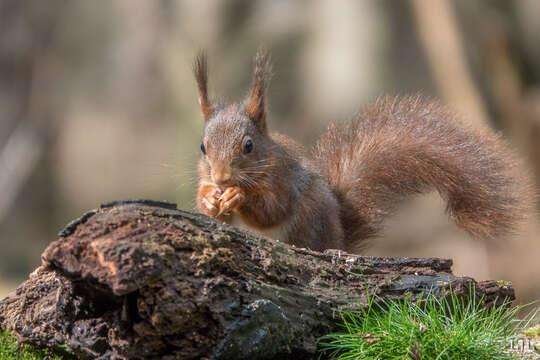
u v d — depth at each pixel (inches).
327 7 1198.3
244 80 1184.2
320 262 304.2
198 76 445.4
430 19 1116.5
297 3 1224.8
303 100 1163.3
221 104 447.2
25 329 290.4
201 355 255.9
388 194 463.5
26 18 1299.2
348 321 294.7
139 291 245.9
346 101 1138.7
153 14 1274.6
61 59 1307.8
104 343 263.0
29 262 1179.9
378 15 1168.8
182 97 1232.2
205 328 255.3
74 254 248.8
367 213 466.3
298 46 1194.0
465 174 434.6
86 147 1269.7
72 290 265.0
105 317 263.4
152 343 253.1
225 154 394.6
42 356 290.7
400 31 1158.3
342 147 486.6
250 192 403.2
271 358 269.9
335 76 1153.4
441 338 286.2
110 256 237.3
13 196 1256.8
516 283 949.8
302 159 440.1
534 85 1157.1
